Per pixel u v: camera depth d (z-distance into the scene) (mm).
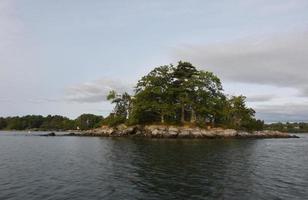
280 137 135750
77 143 86750
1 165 43562
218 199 26375
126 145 78438
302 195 27516
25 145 81562
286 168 41969
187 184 31828
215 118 130500
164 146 75312
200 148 70250
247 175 36688
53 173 37219
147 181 33156
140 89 130750
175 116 126812
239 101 132375
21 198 25984
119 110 141875
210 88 131125
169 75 128875
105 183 31906
